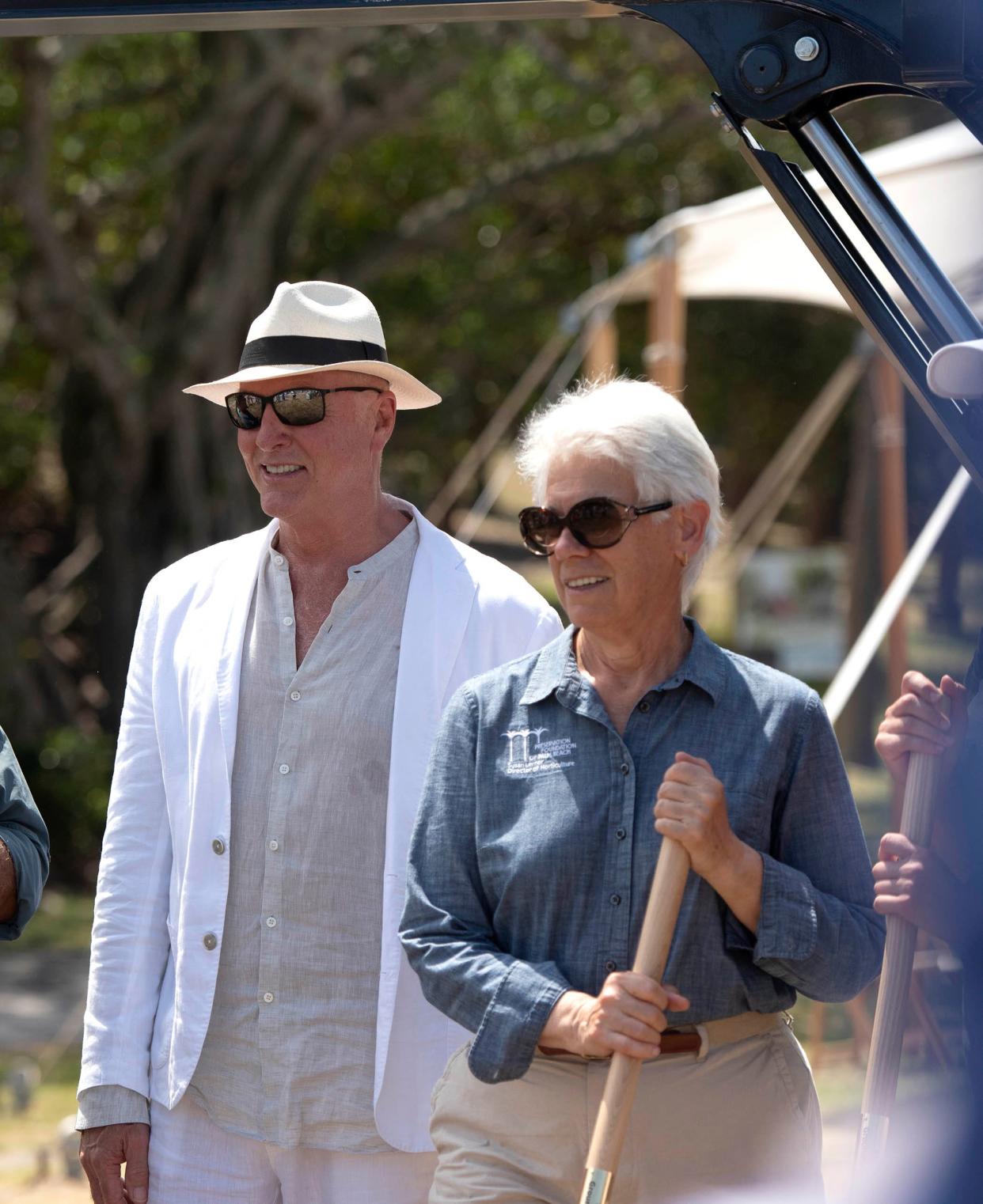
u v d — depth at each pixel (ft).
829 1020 78.13
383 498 37.11
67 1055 93.50
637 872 27.35
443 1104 29.14
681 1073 27.12
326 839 33.68
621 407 27.84
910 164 68.18
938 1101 26.32
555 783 28.07
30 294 162.81
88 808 149.59
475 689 29.60
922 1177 25.63
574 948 27.58
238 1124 33.91
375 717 34.14
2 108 161.68
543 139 191.11
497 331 203.51
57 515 197.47
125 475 170.91
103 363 164.66
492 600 35.47
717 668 28.48
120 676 169.78
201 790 34.55
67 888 147.54
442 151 193.77
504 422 142.20
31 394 195.93
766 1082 27.63
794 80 25.49
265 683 34.99
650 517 27.55
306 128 171.53
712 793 25.96
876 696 158.10
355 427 35.32
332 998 33.53
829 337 232.53
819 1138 28.66
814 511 252.42
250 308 172.65
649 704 28.25
